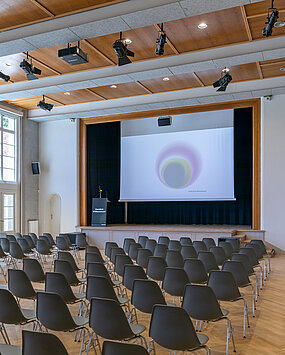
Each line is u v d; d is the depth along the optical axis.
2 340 4.12
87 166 13.76
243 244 10.21
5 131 12.75
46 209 14.05
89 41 7.56
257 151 11.30
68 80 9.56
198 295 3.58
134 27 6.31
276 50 7.49
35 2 5.91
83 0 5.89
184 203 14.34
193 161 12.98
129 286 4.75
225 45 7.80
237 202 13.38
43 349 2.46
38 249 8.30
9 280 4.40
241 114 13.13
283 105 10.85
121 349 2.28
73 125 13.70
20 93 10.34
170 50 8.10
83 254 11.02
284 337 4.27
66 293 4.16
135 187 13.81
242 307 5.54
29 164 13.70
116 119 13.21
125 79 9.23
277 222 10.82
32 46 7.07
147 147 13.71
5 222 12.54
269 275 7.80
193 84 10.50
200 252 5.94
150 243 7.60
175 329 2.93
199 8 5.67
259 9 6.38
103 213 12.93
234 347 3.83
